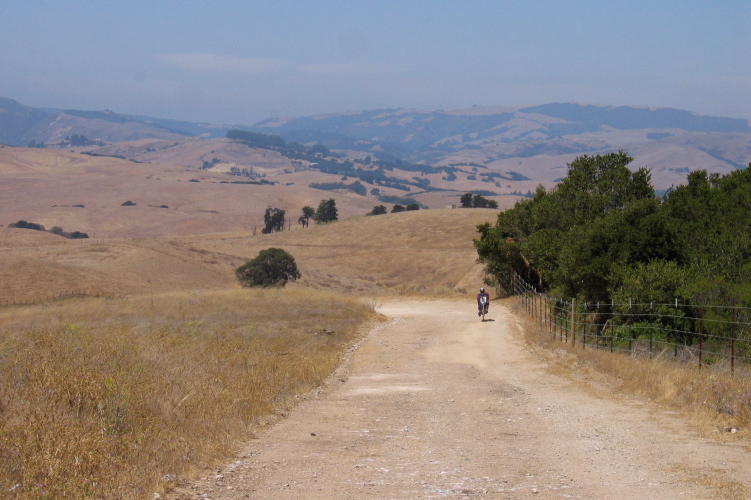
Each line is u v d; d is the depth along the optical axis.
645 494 6.14
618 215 22.80
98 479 6.17
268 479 6.95
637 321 18.69
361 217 128.25
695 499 5.93
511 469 7.27
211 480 6.90
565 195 36.00
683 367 14.12
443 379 16.41
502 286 46.12
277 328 25.08
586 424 10.05
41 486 5.78
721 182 27.91
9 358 11.30
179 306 32.41
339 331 25.95
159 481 6.56
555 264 30.22
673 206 25.02
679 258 21.33
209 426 9.10
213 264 93.44
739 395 10.12
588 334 20.66
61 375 9.37
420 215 122.06
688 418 10.10
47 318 29.52
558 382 15.21
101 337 16.89
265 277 73.94
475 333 27.19
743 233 19.55
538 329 24.95
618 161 34.78
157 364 13.02
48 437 6.84
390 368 18.80
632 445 8.41
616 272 20.47
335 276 87.31
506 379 16.11
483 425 10.23
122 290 73.19
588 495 6.13
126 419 8.49
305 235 118.38
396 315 35.62
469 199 177.12
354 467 7.48
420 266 92.31
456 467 7.41
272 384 13.38
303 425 10.37
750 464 7.24
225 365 14.98
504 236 42.72
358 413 11.52
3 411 8.27
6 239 144.25
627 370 14.41
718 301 16.59
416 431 9.82
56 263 78.50
